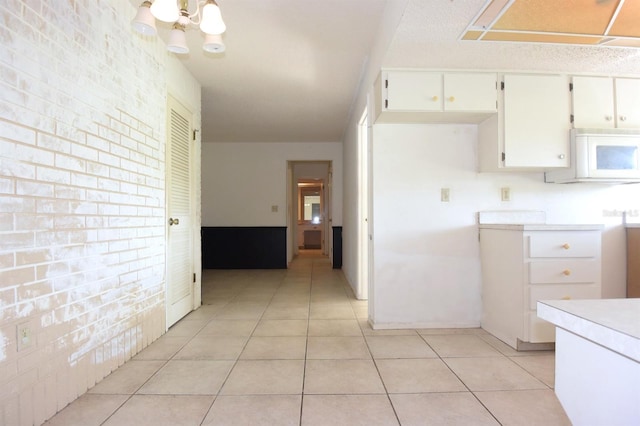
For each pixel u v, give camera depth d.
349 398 1.69
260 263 6.30
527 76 2.59
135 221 2.29
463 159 2.84
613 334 0.59
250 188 6.32
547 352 2.27
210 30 1.67
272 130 5.44
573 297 2.26
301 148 6.31
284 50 2.87
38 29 1.50
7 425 1.34
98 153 1.90
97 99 1.90
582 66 2.53
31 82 1.46
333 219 6.33
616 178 2.54
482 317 2.78
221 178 6.32
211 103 4.16
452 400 1.67
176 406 1.63
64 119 1.65
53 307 1.57
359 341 2.50
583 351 0.70
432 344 2.43
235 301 3.78
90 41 1.84
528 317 2.25
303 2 2.23
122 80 2.15
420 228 2.82
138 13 1.59
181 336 2.63
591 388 0.68
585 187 2.88
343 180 5.97
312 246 10.97
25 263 1.43
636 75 2.66
